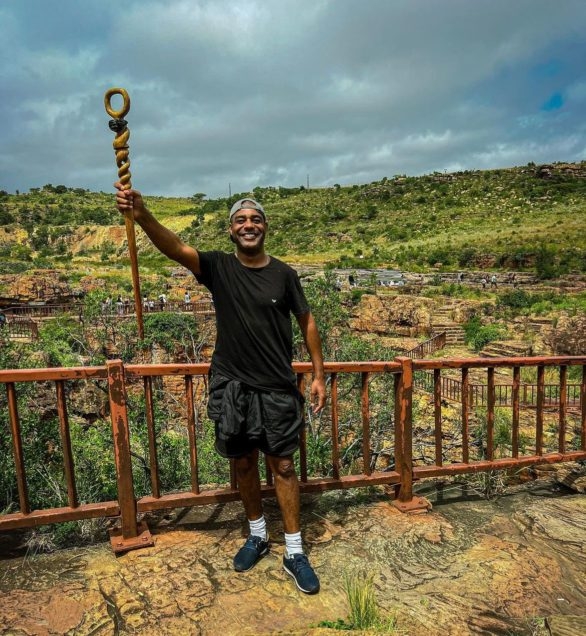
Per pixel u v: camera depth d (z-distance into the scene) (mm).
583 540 3379
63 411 3076
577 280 53469
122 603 2619
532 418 11375
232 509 3705
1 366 8516
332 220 131250
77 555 3104
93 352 17000
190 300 38438
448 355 24188
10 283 40688
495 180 144500
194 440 3352
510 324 28625
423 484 4336
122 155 2598
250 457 2922
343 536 3332
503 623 2539
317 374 2924
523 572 2979
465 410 4031
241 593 2699
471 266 71312
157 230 2658
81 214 156000
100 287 41062
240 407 2689
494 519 3670
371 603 2488
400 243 99562
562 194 121188
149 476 5461
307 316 2875
